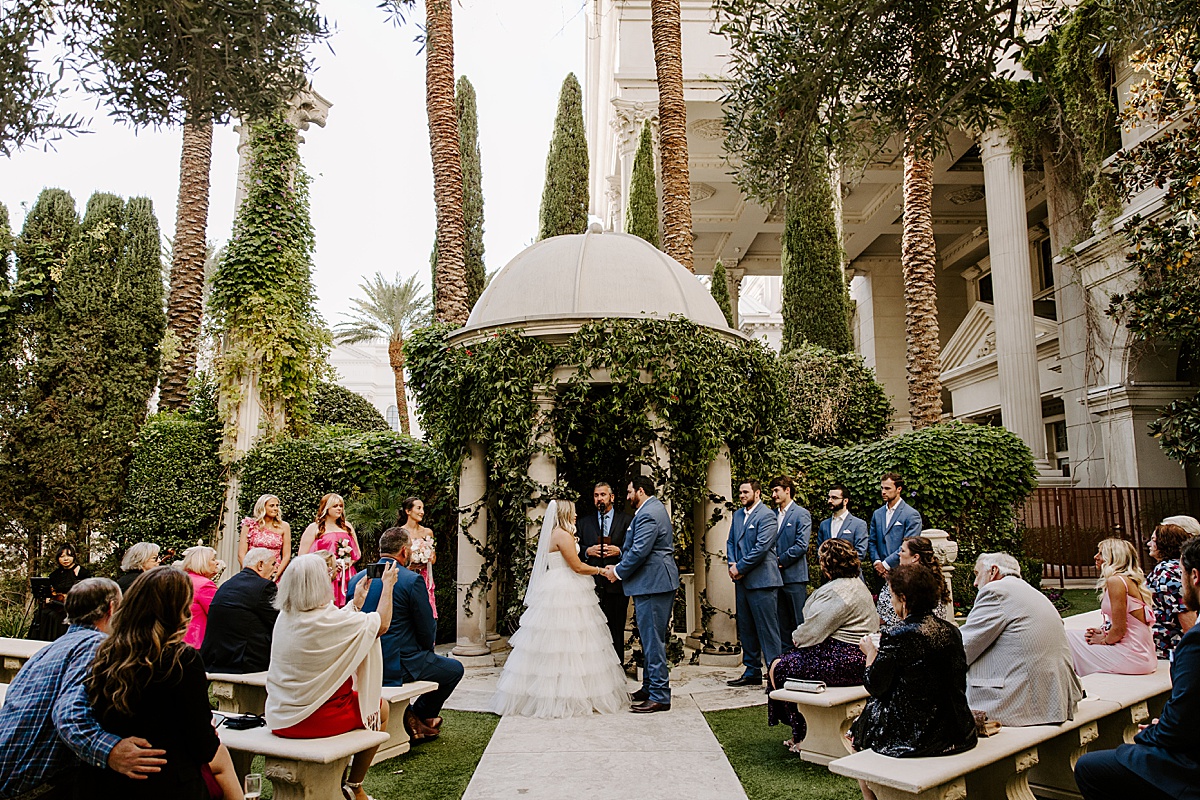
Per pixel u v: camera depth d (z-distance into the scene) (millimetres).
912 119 6508
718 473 8570
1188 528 5555
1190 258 10578
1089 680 5113
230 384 12672
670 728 5676
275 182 13383
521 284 8945
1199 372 15734
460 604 8711
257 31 4664
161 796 2816
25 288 12406
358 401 21875
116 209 13055
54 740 3078
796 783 4488
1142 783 3139
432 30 14625
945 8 5926
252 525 8156
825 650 5078
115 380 12531
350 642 4090
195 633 6180
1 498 11758
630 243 9383
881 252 33719
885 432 14961
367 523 10977
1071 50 11984
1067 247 16875
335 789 3971
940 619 3779
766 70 6465
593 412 9273
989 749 3668
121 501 12336
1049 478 17797
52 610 8992
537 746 5230
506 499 8602
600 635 6398
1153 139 11969
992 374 23000
